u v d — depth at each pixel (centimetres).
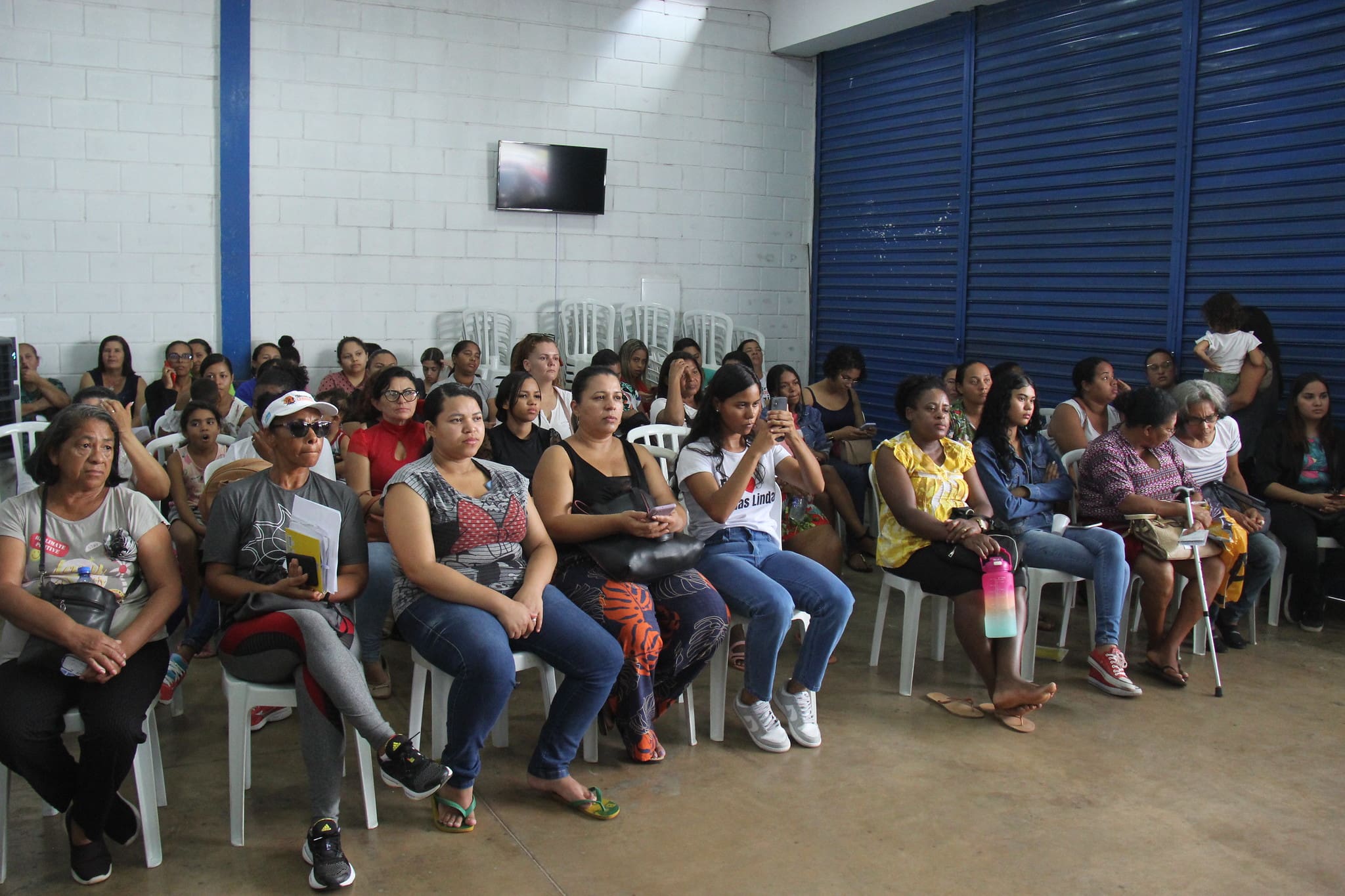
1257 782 304
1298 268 512
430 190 729
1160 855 262
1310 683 386
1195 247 560
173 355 636
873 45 777
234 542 275
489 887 245
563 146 752
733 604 324
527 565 297
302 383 457
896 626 454
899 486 364
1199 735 338
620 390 328
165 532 270
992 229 687
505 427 402
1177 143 564
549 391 471
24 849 262
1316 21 496
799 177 850
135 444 343
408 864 255
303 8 680
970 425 442
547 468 321
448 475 289
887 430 795
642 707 304
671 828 274
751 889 245
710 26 802
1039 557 386
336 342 715
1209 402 430
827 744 329
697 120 807
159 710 346
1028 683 340
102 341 652
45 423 411
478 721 265
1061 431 470
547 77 754
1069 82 625
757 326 851
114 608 256
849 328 825
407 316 734
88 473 255
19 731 233
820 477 347
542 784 287
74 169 637
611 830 273
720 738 329
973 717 350
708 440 352
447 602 278
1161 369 548
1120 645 424
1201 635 420
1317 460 458
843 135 816
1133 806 288
